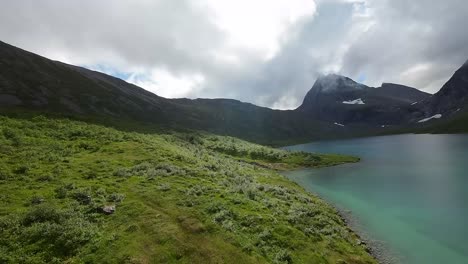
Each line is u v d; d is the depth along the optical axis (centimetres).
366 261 3114
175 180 4503
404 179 7531
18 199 3353
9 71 14462
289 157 12362
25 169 4284
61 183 3928
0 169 4188
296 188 6500
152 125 14425
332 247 3228
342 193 6588
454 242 3719
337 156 13125
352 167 10450
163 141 8962
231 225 3164
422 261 3253
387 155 13162
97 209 3228
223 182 4903
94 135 7312
